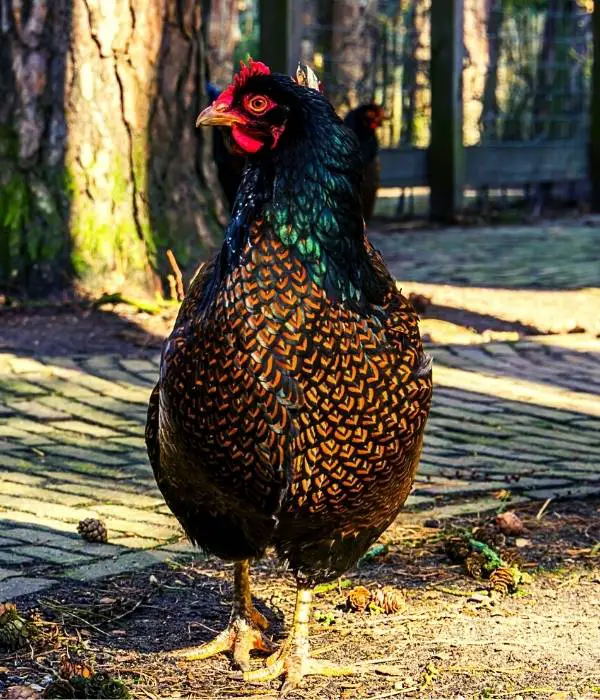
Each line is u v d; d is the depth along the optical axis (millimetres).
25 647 1342
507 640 1366
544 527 1697
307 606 1299
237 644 1344
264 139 1172
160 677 1295
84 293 2863
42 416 2113
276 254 1161
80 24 2865
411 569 1563
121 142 2912
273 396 1161
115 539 1618
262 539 1263
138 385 2309
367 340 1179
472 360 2520
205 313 1182
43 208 2881
